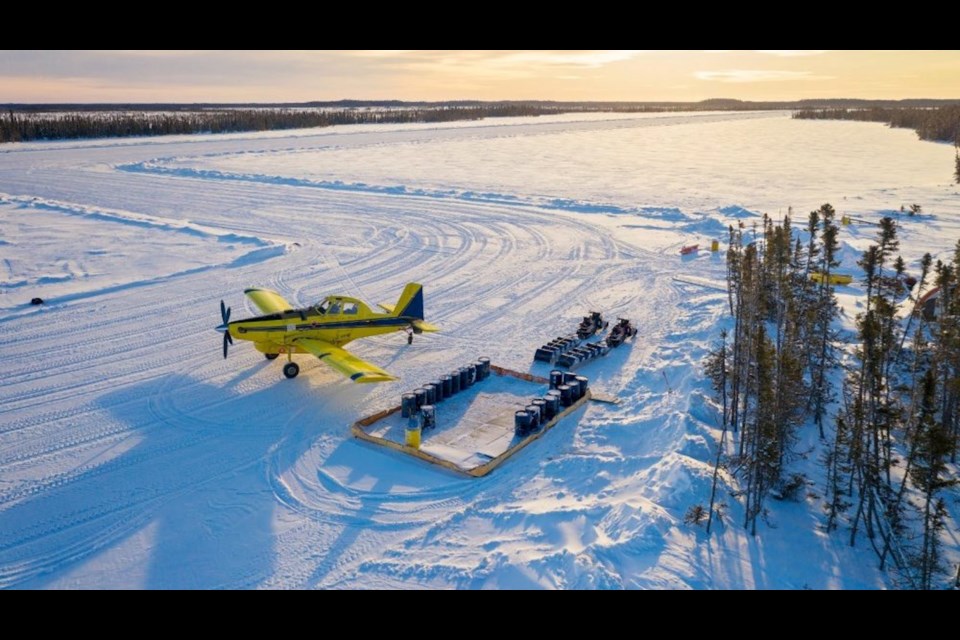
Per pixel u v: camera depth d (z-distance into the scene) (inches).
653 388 657.0
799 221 1385.3
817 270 715.4
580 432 571.8
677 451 516.1
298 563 402.0
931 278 947.3
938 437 367.2
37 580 382.0
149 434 550.9
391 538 426.6
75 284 937.5
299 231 1339.8
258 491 475.2
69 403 600.1
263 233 1316.4
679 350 738.2
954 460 519.8
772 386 494.6
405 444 527.8
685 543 413.4
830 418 588.1
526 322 847.1
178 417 581.3
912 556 398.9
